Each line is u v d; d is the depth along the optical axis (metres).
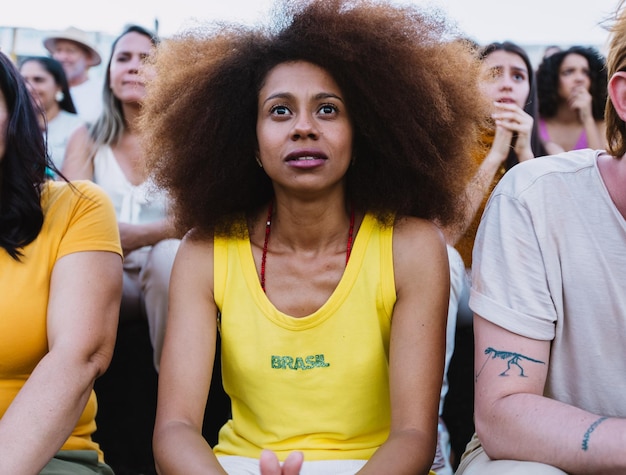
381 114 1.91
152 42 3.03
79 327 1.87
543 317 1.76
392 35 1.93
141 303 3.01
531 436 1.63
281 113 1.87
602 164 1.78
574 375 1.80
